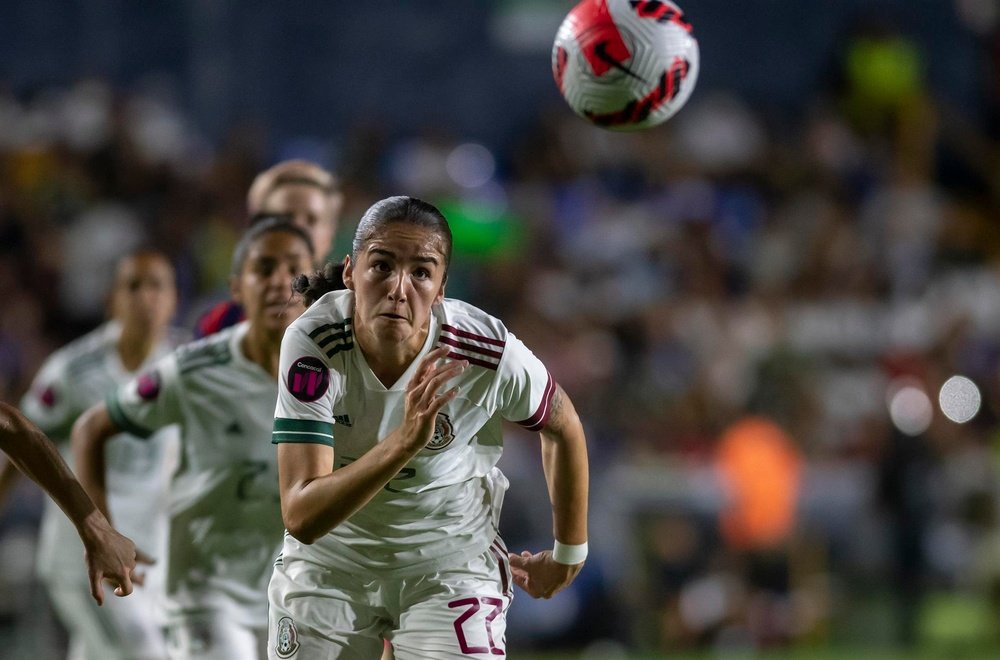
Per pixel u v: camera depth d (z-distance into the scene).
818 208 57.31
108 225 50.03
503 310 49.78
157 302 24.03
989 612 41.00
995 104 62.75
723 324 50.31
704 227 55.28
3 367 44.25
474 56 57.88
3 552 35.59
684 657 38.38
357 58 56.69
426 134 54.88
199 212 51.41
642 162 57.75
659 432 44.91
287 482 13.45
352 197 52.03
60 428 24.34
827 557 41.78
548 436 14.75
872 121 60.44
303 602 14.79
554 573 15.48
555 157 56.81
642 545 39.47
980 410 48.62
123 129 52.59
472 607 14.62
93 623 23.30
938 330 51.75
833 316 52.59
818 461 45.62
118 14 54.00
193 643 17.95
